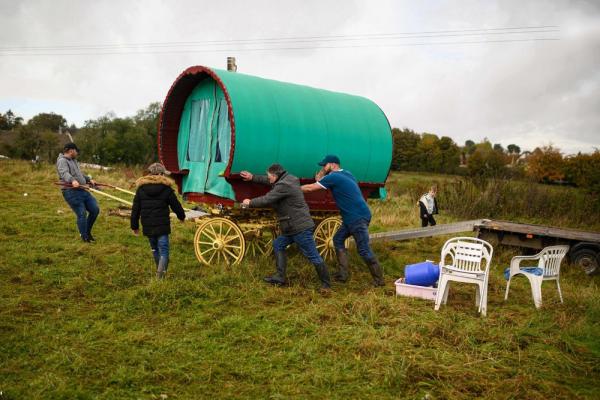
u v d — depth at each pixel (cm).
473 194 1728
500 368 464
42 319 527
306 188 706
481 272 625
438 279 685
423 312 605
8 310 540
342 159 875
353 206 720
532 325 578
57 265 731
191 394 396
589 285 813
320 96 890
